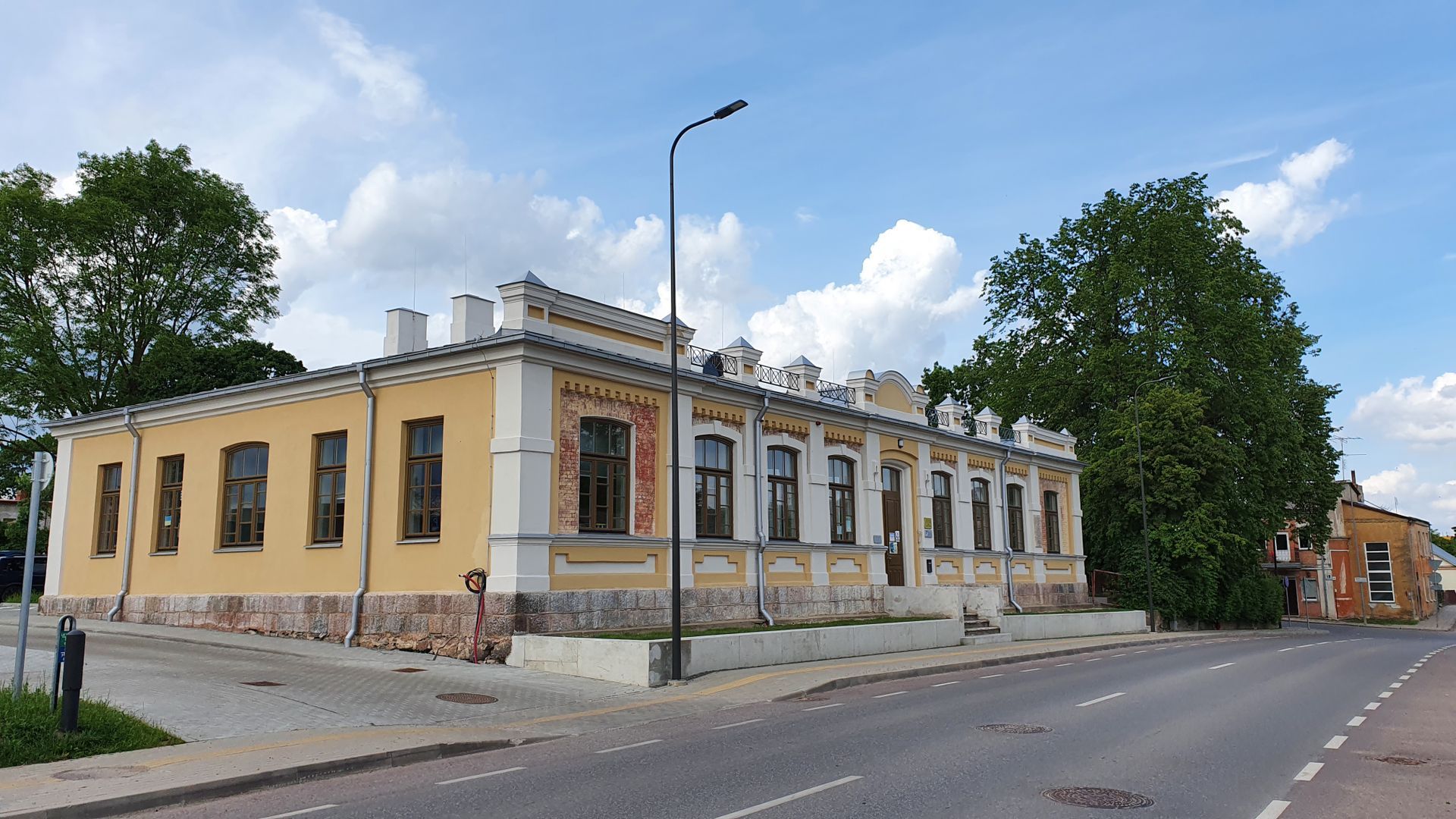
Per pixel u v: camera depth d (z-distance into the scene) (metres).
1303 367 48.69
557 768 9.52
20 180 34.75
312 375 20.81
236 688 13.60
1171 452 40.19
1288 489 46.75
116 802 7.84
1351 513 67.31
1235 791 8.30
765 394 23.61
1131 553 40.34
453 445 18.83
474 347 18.39
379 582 19.38
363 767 9.59
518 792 8.44
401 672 16.08
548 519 18.12
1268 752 10.18
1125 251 43.69
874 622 25.20
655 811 7.62
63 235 34.09
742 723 12.40
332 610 19.75
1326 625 57.31
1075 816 7.37
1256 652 25.94
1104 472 41.34
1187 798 8.02
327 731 11.11
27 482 38.44
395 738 10.73
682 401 21.62
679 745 10.74
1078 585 37.97
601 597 18.94
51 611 25.69
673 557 16.44
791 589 24.00
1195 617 40.22
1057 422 46.78
